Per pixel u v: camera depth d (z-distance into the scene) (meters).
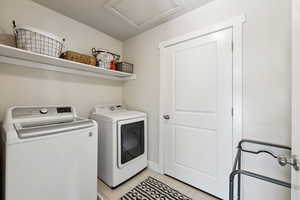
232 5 1.50
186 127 1.88
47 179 1.13
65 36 1.93
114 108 2.42
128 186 1.84
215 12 1.61
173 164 2.01
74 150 1.29
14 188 0.98
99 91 2.34
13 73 1.53
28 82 1.63
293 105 0.76
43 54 1.41
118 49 2.67
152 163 2.27
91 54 2.21
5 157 0.97
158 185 1.86
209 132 1.68
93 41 2.25
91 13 1.88
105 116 1.89
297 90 0.73
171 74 2.03
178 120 1.96
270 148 1.30
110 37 2.52
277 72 1.26
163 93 2.10
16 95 1.55
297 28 0.73
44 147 1.11
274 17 1.27
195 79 1.79
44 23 1.74
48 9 1.77
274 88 1.28
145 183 1.91
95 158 1.46
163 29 2.10
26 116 1.34
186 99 1.88
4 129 1.07
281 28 1.24
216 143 1.63
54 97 1.83
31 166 1.05
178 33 1.94
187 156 1.87
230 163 1.52
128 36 2.53
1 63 1.46
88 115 2.19
